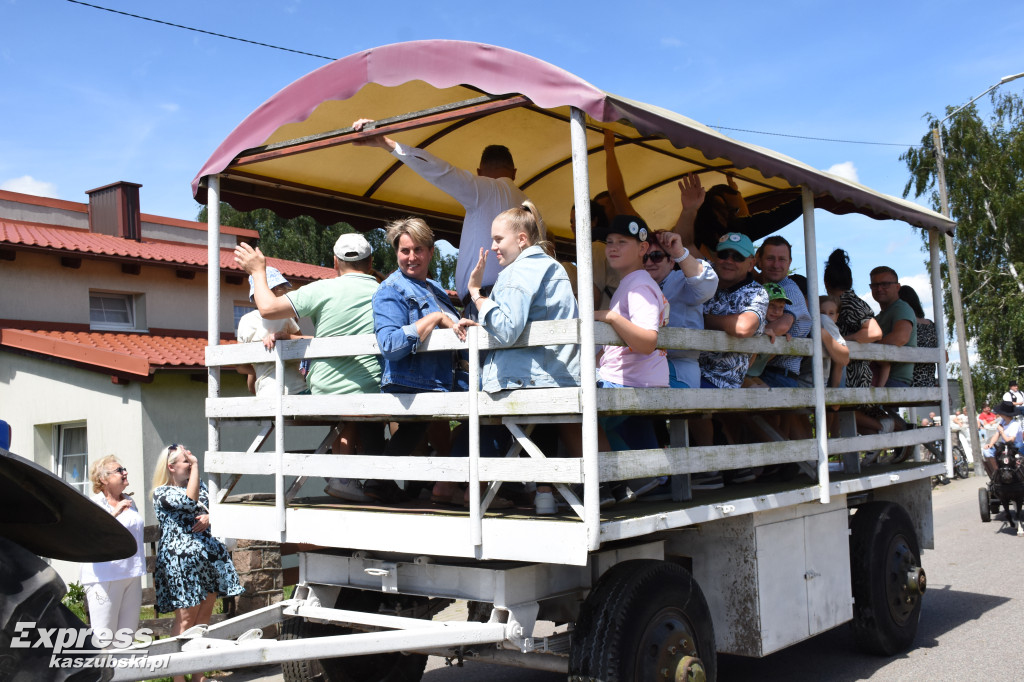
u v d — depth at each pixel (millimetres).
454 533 3664
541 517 3588
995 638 6301
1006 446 11992
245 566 7215
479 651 4113
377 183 5875
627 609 3674
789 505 4754
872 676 5512
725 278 4875
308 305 4348
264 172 5359
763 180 6242
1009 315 30688
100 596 5684
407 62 4039
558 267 3762
